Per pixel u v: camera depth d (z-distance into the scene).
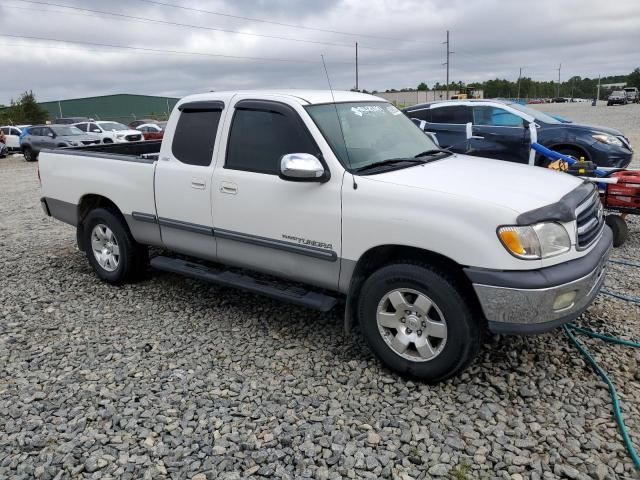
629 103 68.69
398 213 3.45
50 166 5.99
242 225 4.29
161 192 4.83
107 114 68.94
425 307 3.44
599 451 2.89
